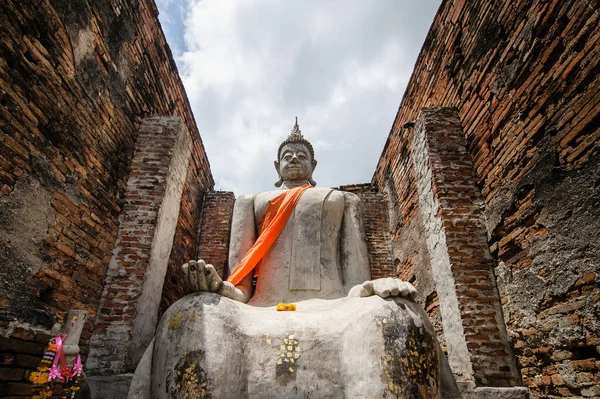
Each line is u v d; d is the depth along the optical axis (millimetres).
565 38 2936
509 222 3578
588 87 2695
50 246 3141
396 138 6523
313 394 1729
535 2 3270
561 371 2822
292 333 1882
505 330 3553
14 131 2771
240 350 1813
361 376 1686
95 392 3168
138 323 3902
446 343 3980
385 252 6863
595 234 2570
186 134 5309
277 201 2906
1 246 2621
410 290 1934
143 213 4367
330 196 2930
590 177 2635
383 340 1717
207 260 6859
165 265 4660
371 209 7191
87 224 3691
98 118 3924
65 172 3377
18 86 2816
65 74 3393
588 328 2590
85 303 3611
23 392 2605
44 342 2908
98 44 3914
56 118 3262
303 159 3400
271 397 1719
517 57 3508
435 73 5168
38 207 3006
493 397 3139
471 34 4305
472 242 3955
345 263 2779
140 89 4836
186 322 1824
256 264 2727
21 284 2793
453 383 1920
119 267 4055
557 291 2891
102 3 3971
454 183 4270
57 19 3275
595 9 2656
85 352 3588
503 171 3689
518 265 3404
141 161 4660
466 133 4457
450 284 3877
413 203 5660
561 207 2889
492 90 3912
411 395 1600
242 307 2068
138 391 1812
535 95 3252
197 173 7012
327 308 2172
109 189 4125
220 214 7254
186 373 1667
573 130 2807
